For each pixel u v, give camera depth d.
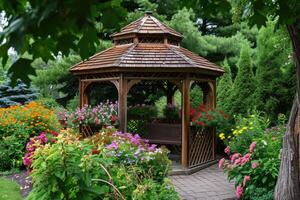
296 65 4.49
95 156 4.07
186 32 14.75
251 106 10.37
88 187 3.76
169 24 14.77
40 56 1.71
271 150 6.20
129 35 9.34
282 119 8.27
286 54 10.07
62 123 9.49
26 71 1.59
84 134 8.98
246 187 5.99
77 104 14.49
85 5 1.17
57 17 1.33
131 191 4.11
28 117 9.44
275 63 10.22
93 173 3.92
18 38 1.30
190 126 8.74
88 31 1.69
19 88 15.56
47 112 9.82
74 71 9.47
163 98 14.63
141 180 4.51
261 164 5.86
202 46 15.14
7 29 1.34
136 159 5.03
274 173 5.70
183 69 8.41
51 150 3.85
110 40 15.31
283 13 2.19
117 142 5.38
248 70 10.80
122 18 1.77
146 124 10.03
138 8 15.70
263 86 10.25
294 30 4.10
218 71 9.63
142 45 9.20
